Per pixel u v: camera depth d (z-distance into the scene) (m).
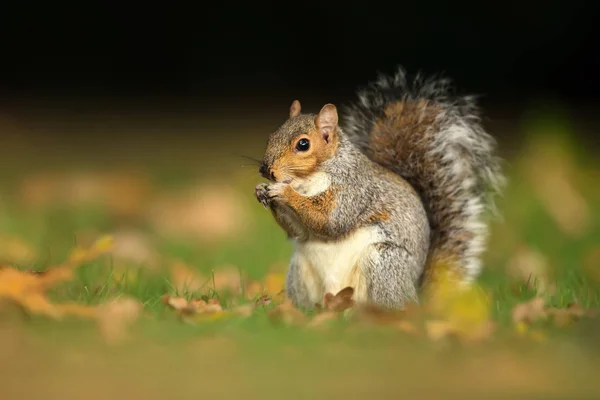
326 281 9.35
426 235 9.98
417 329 7.96
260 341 7.34
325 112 9.29
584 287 10.48
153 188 19.28
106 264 12.55
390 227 9.34
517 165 18.67
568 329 8.16
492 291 10.56
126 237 14.08
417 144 10.60
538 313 8.62
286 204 9.12
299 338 7.45
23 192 18.42
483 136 10.91
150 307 8.55
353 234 9.30
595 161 22.20
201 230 15.89
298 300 9.52
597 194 17.97
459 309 8.06
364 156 9.67
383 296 9.17
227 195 17.59
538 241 14.70
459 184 10.48
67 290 9.47
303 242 9.45
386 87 11.05
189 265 12.89
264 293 10.27
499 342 7.66
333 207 9.21
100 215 16.58
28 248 13.21
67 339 7.18
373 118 10.91
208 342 7.29
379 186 9.52
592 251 13.67
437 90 10.98
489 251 14.03
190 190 19.02
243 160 23.19
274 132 9.44
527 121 18.36
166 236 15.29
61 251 13.17
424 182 10.51
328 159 9.29
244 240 14.80
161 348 7.10
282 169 9.18
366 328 7.84
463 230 10.35
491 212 11.04
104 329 7.34
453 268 10.16
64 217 16.09
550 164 17.02
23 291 8.28
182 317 8.05
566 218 15.95
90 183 19.28
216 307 8.62
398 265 9.27
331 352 7.22
